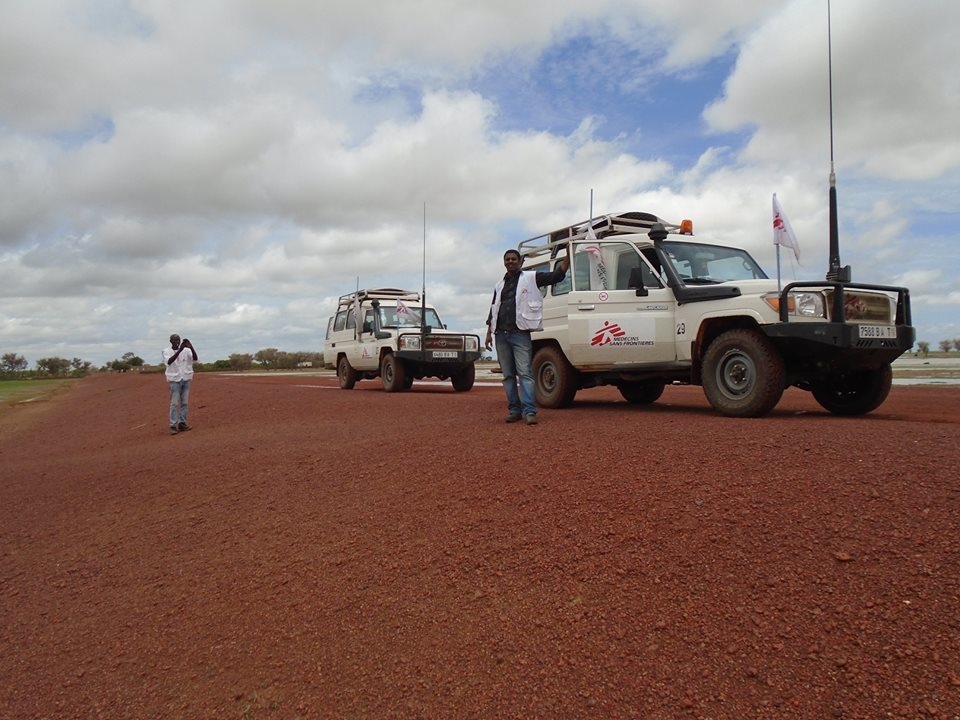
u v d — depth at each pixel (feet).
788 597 11.41
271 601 14.88
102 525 22.36
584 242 28.96
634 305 27.09
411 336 53.88
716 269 28.04
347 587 14.66
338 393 55.83
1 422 71.87
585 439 20.81
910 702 9.18
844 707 9.34
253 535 18.51
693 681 10.28
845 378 25.98
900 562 11.59
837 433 18.16
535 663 11.32
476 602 13.15
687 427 21.16
